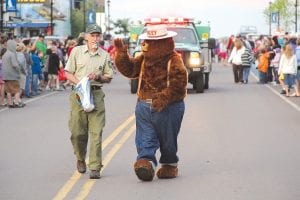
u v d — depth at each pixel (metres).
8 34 41.22
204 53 47.22
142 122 16.86
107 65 17.44
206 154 20.80
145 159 16.75
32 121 30.27
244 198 15.09
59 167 18.91
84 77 17.16
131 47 47.81
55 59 49.34
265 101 38.97
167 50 16.55
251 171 18.09
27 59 42.81
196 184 16.56
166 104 16.55
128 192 15.77
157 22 46.00
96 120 17.25
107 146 22.41
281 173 17.80
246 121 29.22
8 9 65.50
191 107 35.31
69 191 15.92
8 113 33.91
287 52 42.16
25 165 19.33
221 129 26.56
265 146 22.30
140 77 16.84
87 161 19.50
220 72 74.94
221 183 16.66
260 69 55.28
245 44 55.91
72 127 17.53
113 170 18.34
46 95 45.22
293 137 24.36
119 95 43.94
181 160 19.81
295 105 36.69
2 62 36.47
